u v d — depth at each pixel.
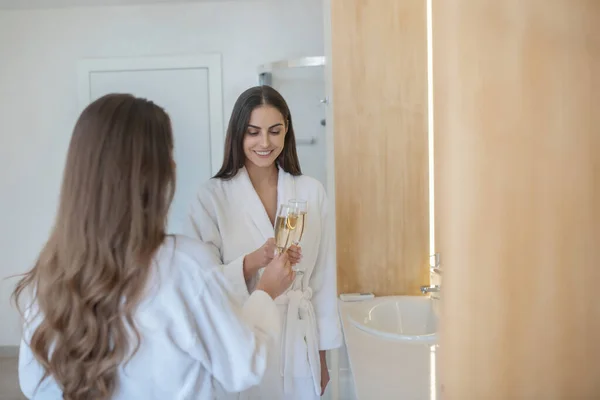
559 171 0.36
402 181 1.87
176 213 3.10
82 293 0.81
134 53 3.04
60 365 0.82
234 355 0.88
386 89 1.84
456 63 0.37
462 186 0.38
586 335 0.37
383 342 1.41
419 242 1.89
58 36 3.06
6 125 3.14
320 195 1.52
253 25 2.97
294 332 1.38
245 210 1.45
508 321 0.38
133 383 0.85
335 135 1.86
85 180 0.81
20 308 0.90
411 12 1.81
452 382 0.39
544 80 0.36
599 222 0.36
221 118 3.03
